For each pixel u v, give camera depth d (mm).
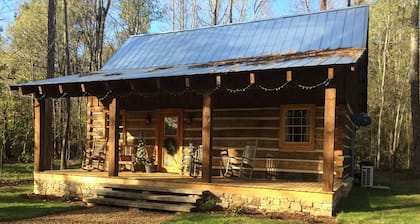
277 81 8711
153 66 12086
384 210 7957
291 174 10070
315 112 9945
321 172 9742
